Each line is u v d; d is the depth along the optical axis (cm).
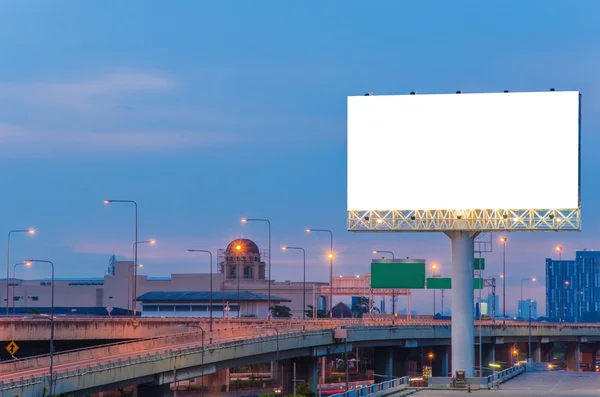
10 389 9412
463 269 13275
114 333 18025
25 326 16625
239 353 14425
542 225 12638
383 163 12888
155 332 18700
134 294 18975
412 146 12825
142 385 12781
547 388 12706
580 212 12531
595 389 12494
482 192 12681
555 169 12525
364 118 12912
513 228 12731
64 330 17150
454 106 12719
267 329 16025
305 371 17038
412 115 12812
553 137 12519
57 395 10144
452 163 12738
